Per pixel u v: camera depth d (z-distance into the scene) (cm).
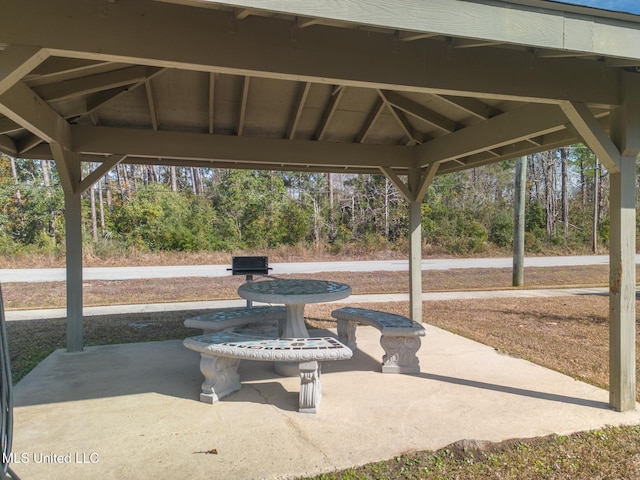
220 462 219
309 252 1819
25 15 195
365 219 2081
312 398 282
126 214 1758
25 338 509
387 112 483
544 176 2212
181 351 440
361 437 247
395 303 779
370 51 241
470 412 284
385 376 361
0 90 199
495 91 262
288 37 228
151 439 245
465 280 1138
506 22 197
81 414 280
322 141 498
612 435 253
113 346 460
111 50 203
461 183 2238
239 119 442
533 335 520
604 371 379
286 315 398
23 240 1655
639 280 1128
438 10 186
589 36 213
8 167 1719
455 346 464
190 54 213
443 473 211
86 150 421
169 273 1219
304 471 211
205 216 1855
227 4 159
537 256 1881
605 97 284
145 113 429
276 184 1983
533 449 236
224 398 309
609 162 285
